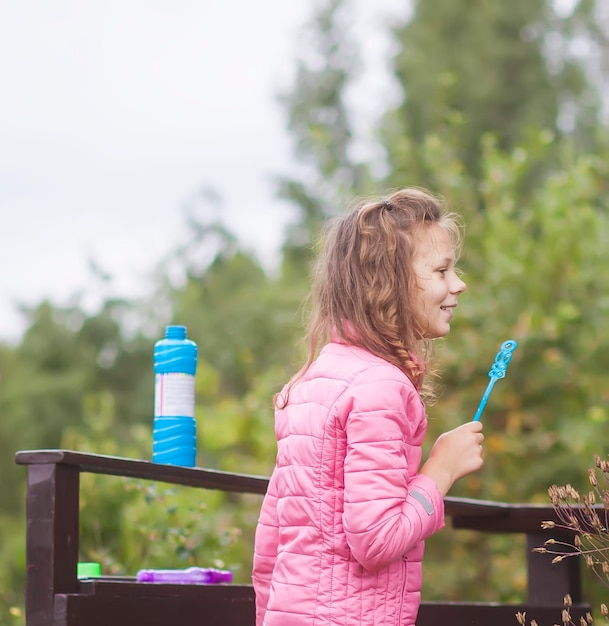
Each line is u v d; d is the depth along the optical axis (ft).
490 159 31.76
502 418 28.53
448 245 9.98
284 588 9.02
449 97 37.29
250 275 85.10
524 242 30.07
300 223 73.87
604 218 30.12
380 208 9.93
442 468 9.34
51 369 87.81
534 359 28.25
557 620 13.16
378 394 8.91
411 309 9.70
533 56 69.87
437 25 69.62
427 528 8.89
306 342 11.00
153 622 10.59
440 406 28.12
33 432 82.89
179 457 12.15
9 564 28.14
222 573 12.40
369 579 8.89
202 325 73.56
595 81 75.56
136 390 87.51
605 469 10.31
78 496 10.36
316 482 9.05
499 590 26.35
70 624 9.91
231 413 30.25
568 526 10.67
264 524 9.85
